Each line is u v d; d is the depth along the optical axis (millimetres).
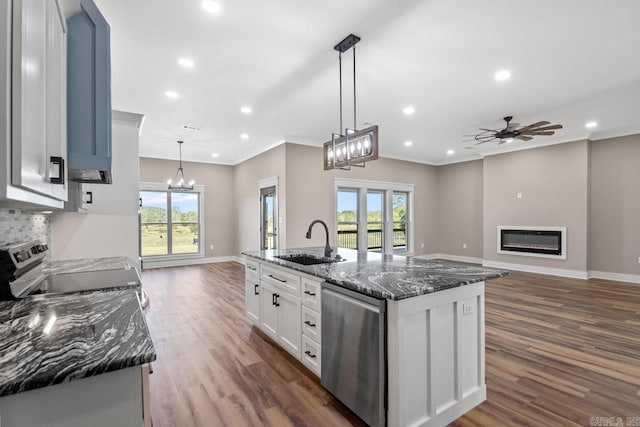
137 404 856
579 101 4051
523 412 1969
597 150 5812
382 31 2492
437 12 2264
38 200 994
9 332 985
